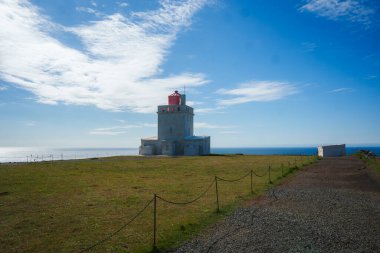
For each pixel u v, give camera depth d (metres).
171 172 33.69
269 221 13.80
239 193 20.81
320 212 15.48
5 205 16.95
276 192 21.16
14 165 39.75
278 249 10.37
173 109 78.75
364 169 35.62
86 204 17.31
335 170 35.25
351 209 16.12
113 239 11.52
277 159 53.34
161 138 78.94
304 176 30.06
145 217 14.59
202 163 45.00
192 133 86.81
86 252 10.25
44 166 38.34
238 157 59.91
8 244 11.02
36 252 10.30
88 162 45.75
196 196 19.80
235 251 10.20
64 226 13.16
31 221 13.88
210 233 12.15
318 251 10.20
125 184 24.81
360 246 10.68
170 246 10.77
